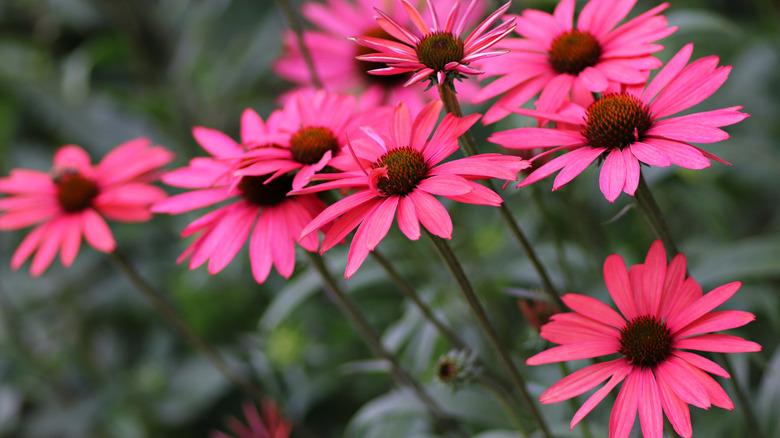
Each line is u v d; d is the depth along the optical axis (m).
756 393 1.10
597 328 0.85
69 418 1.50
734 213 1.33
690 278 0.84
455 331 1.17
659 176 1.12
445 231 0.83
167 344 1.57
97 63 1.83
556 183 0.85
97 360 1.65
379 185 0.85
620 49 0.90
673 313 0.84
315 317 1.36
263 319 1.25
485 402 1.02
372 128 0.88
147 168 1.12
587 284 1.14
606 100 0.86
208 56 1.78
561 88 0.90
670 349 0.83
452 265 0.87
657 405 0.82
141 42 1.83
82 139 1.79
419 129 0.87
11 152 1.78
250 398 1.50
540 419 0.90
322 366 1.35
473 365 0.93
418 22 0.85
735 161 1.18
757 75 1.40
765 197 1.36
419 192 0.84
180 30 1.89
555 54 0.91
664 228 0.87
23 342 1.52
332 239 0.85
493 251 1.20
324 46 1.30
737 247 1.09
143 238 1.66
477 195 0.84
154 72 1.84
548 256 1.16
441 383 0.93
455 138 0.85
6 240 1.75
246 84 1.71
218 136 0.97
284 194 0.92
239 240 0.92
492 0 1.01
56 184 1.12
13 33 1.99
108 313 1.67
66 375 1.66
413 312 1.14
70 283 1.65
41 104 1.82
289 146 0.91
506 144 0.87
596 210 1.18
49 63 1.88
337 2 1.32
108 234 1.08
